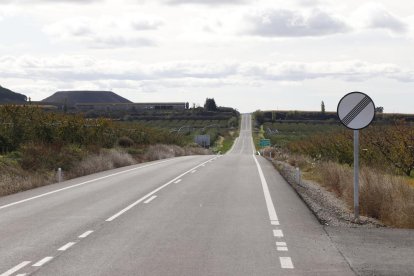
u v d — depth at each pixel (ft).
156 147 172.14
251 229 35.86
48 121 104.37
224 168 104.06
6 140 87.86
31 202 51.21
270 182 72.74
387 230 35.32
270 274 23.93
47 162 85.46
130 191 61.11
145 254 28.12
